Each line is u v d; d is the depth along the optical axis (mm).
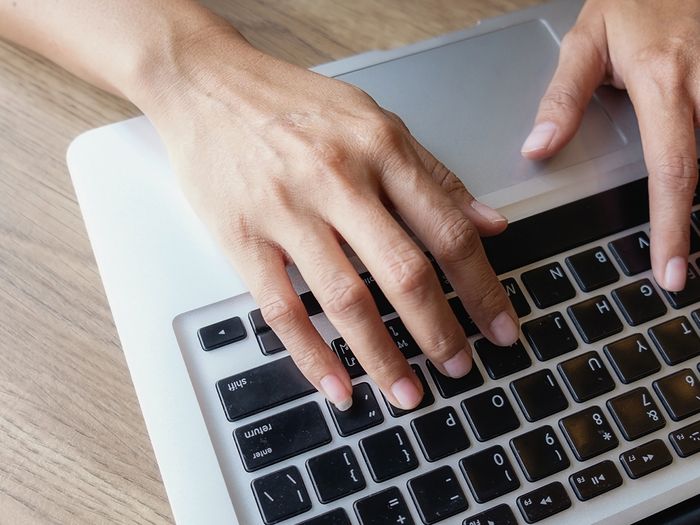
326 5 580
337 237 459
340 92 490
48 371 447
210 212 462
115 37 508
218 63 505
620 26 545
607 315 452
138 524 412
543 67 548
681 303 461
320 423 408
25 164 504
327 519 388
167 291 444
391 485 399
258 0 578
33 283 469
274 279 438
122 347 440
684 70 520
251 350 429
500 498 403
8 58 541
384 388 412
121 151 490
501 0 597
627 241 477
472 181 491
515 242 468
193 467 398
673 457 424
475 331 442
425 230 440
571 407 427
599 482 409
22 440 428
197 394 416
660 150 494
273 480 395
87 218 465
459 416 418
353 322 411
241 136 474
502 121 519
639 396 434
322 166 447
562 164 503
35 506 413
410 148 468
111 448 430
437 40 550
